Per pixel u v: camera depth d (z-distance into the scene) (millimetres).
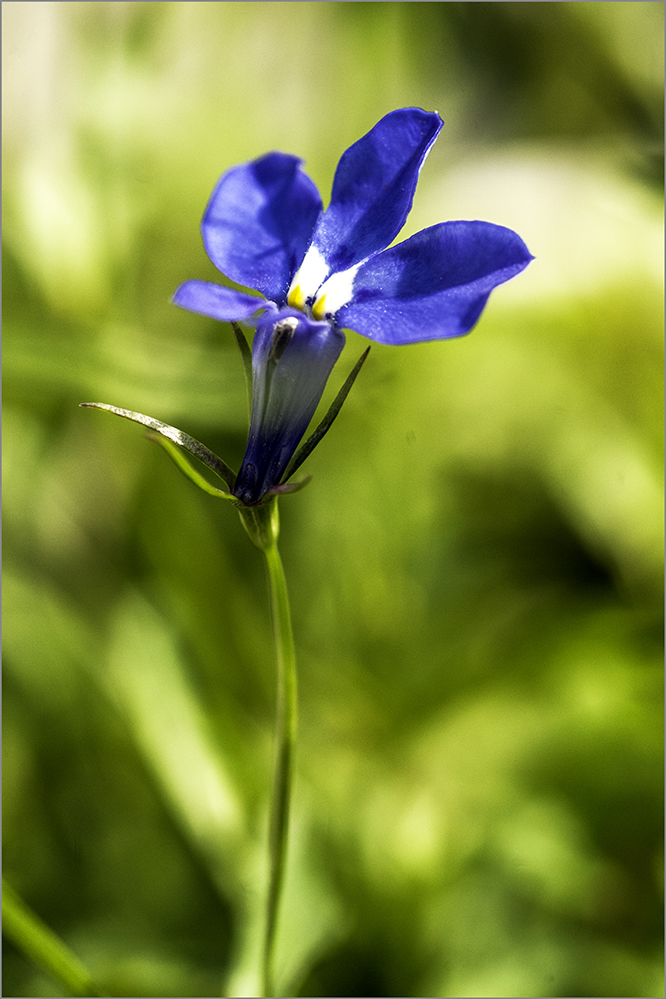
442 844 168
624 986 156
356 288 122
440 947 158
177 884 171
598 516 210
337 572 203
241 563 207
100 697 177
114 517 199
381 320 120
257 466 125
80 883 170
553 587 211
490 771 182
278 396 124
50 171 207
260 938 149
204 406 187
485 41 287
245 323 119
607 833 175
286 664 129
